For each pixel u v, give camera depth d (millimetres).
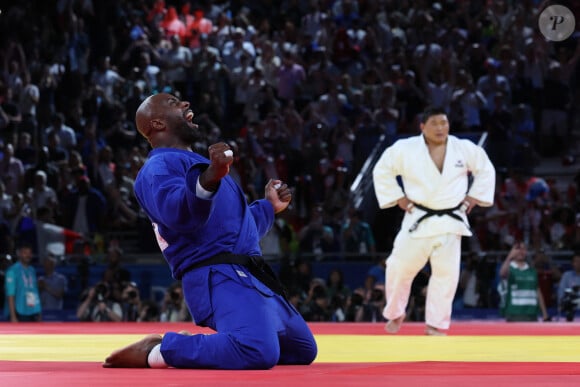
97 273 27719
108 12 39469
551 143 34500
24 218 28750
